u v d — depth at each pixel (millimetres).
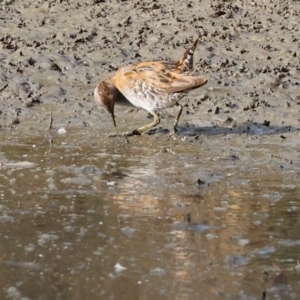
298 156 16328
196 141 17344
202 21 23312
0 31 22703
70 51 21766
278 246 11633
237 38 22469
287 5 24312
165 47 21969
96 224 12383
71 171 15094
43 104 19469
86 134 17797
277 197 13703
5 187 14141
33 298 10133
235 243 11711
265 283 10516
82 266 10953
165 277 10648
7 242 11719
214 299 10078
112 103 17812
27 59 21266
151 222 12461
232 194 13859
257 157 16234
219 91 19922
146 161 15875
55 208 13070
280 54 21719
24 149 16672
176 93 17188
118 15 23656
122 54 21656
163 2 24453
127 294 10203
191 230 12156
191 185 14336
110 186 14227
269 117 18672
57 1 24406
